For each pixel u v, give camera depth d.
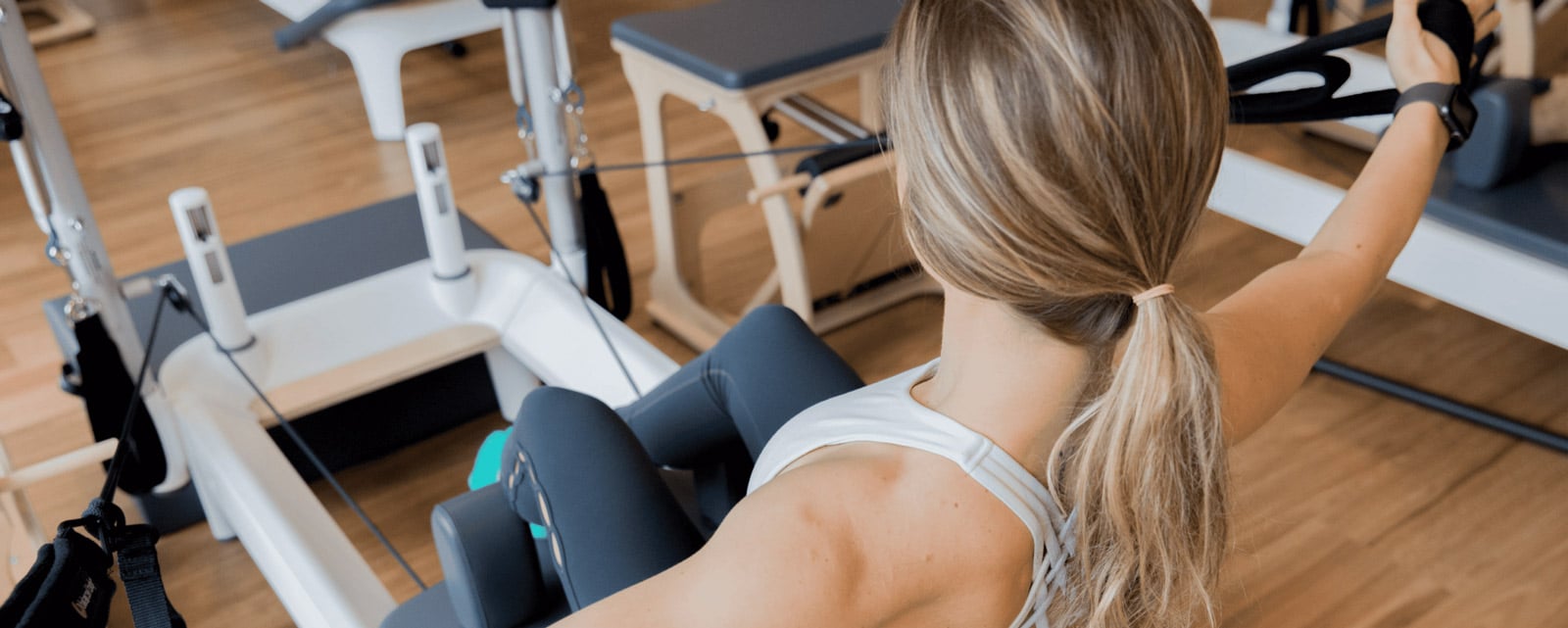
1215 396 0.66
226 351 1.97
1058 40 0.56
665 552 1.08
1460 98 0.92
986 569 0.67
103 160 3.42
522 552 1.30
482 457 1.67
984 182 0.59
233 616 1.87
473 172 3.26
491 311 2.19
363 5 3.25
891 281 2.62
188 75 4.02
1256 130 3.16
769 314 1.33
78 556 0.85
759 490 0.66
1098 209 0.59
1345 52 2.67
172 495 1.99
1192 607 0.78
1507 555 1.85
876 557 0.64
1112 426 0.65
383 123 3.47
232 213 3.10
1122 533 0.68
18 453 2.21
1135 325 0.66
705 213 2.48
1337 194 2.11
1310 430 2.14
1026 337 0.65
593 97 3.73
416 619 1.43
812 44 2.18
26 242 3.02
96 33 4.41
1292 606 1.77
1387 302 2.52
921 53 0.60
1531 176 2.07
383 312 2.14
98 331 1.76
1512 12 2.12
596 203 2.21
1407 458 2.07
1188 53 0.59
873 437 0.69
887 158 0.70
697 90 2.20
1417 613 1.75
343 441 2.16
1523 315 1.93
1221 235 2.77
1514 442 2.10
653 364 1.94
